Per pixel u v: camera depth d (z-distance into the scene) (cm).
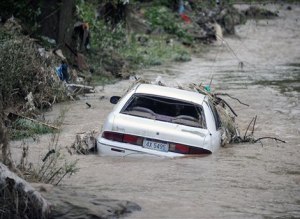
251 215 1686
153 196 1847
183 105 2559
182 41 8019
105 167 2227
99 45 5884
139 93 2583
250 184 2078
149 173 2155
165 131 2388
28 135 2820
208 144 2431
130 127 2392
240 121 3694
